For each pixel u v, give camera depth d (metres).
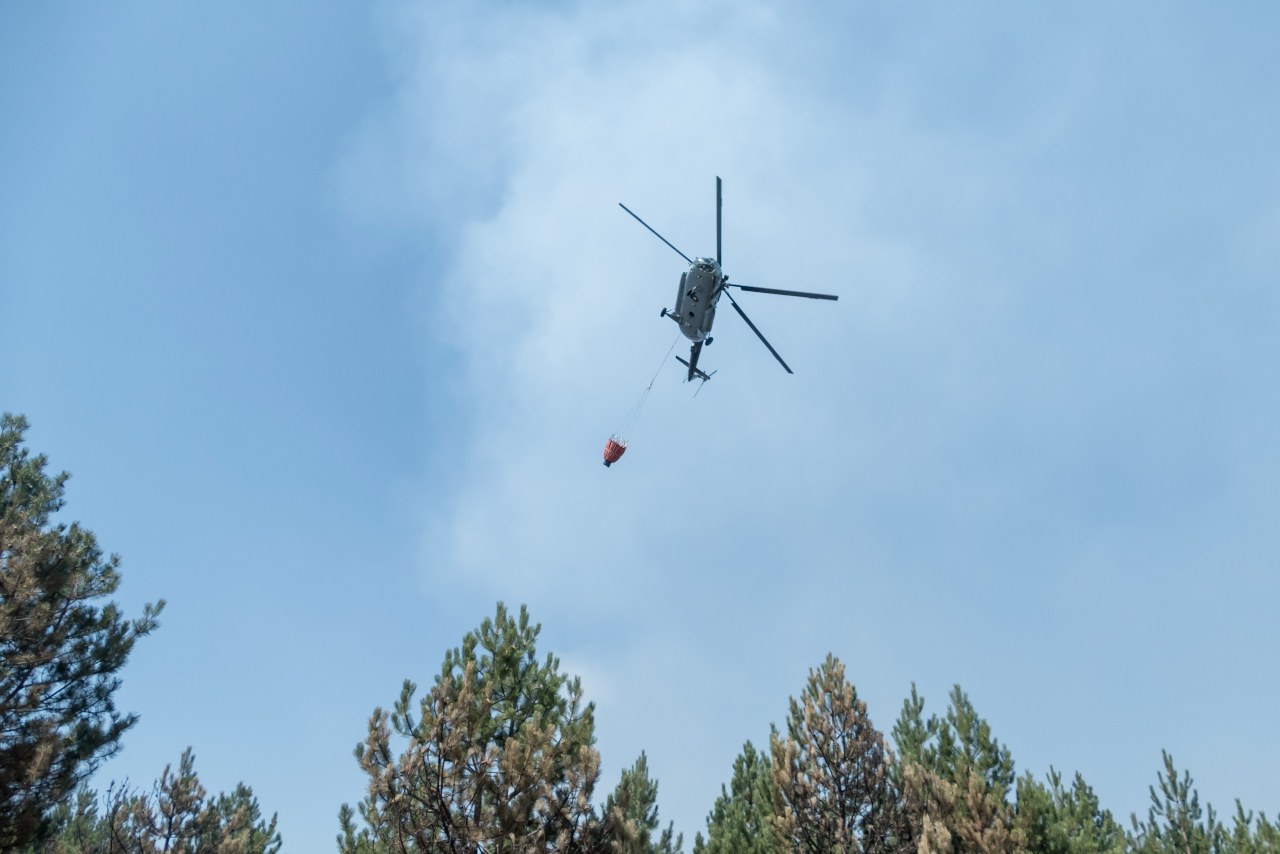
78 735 15.85
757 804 21.77
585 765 12.68
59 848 18.06
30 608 15.66
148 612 18.39
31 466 19.75
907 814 17.23
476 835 12.03
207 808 19.08
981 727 20.42
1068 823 18.64
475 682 14.84
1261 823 22.38
